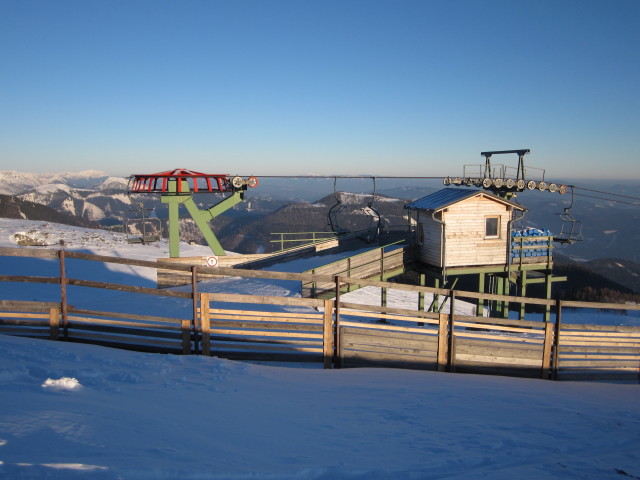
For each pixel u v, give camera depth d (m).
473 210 19.81
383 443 5.14
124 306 16.19
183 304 16.66
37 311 8.68
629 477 4.71
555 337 11.33
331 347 9.81
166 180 22.38
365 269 19.95
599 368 11.71
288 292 19.22
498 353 11.02
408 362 10.42
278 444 4.64
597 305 11.54
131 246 36.06
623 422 6.80
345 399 7.00
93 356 7.11
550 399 8.09
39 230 38.06
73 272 23.78
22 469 2.79
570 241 21.23
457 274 20.06
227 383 6.89
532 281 21.56
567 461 5.06
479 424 6.19
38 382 5.35
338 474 4.07
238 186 22.92
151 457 3.55
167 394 5.80
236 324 9.32
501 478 4.44
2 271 22.72
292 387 7.36
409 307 24.62
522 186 23.52
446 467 4.64
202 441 4.29
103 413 4.44
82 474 2.93
